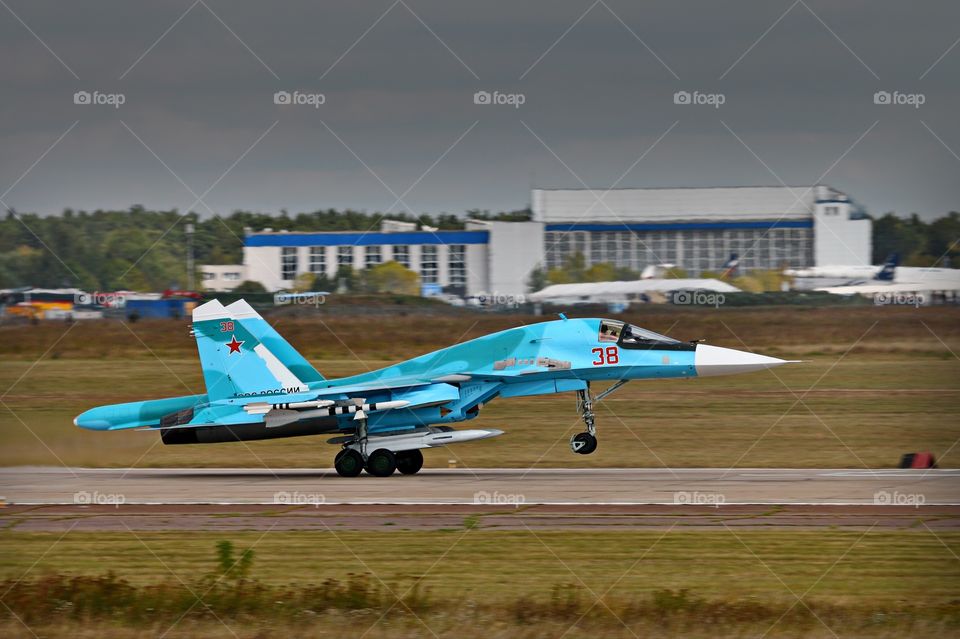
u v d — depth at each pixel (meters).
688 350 77.44
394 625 42.03
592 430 78.12
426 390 74.50
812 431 101.44
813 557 50.38
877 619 42.25
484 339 77.75
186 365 165.75
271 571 49.16
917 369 157.50
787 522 57.72
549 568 49.03
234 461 89.00
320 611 43.59
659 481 73.38
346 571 48.91
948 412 114.62
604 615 42.59
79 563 50.91
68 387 141.75
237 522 59.09
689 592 45.62
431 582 47.16
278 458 90.81
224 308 77.06
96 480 77.56
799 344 183.75
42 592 45.56
